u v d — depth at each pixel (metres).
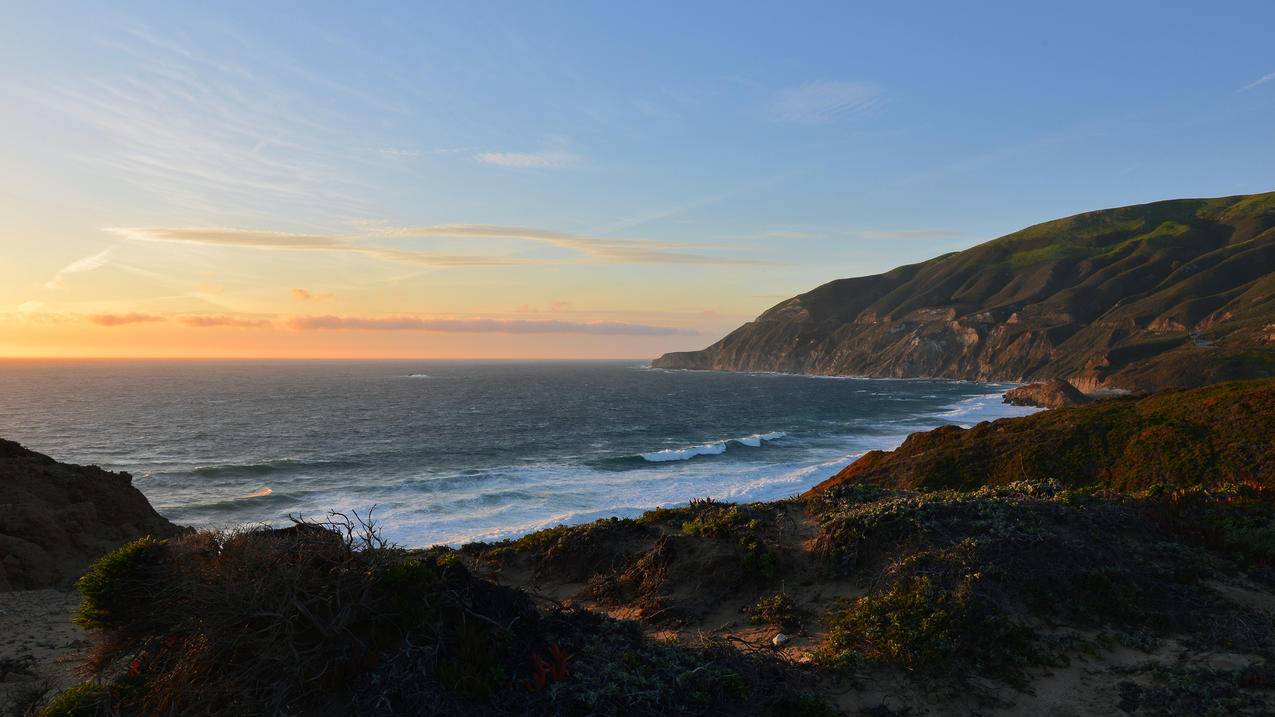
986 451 35.47
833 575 11.15
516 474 53.09
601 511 38.88
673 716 6.92
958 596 9.32
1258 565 10.82
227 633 6.68
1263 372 119.12
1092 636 9.01
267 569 6.96
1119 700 7.73
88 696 6.52
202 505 41.28
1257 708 7.36
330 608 6.96
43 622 11.36
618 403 134.50
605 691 6.93
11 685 7.64
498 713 6.48
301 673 6.41
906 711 7.61
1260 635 8.84
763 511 14.89
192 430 84.50
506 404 129.12
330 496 44.31
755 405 131.25
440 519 37.25
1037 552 10.43
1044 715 7.54
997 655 8.51
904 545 10.99
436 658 6.91
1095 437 33.47
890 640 8.72
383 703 6.30
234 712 6.19
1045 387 122.81
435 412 111.12
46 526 17.48
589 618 9.00
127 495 22.20
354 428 87.94
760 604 10.64
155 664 6.91
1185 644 8.84
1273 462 25.92
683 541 12.87
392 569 7.61
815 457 63.31
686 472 53.97
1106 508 12.48
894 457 40.62
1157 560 10.97
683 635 9.85
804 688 7.93
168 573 7.21
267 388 178.12
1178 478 27.80
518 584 13.18
